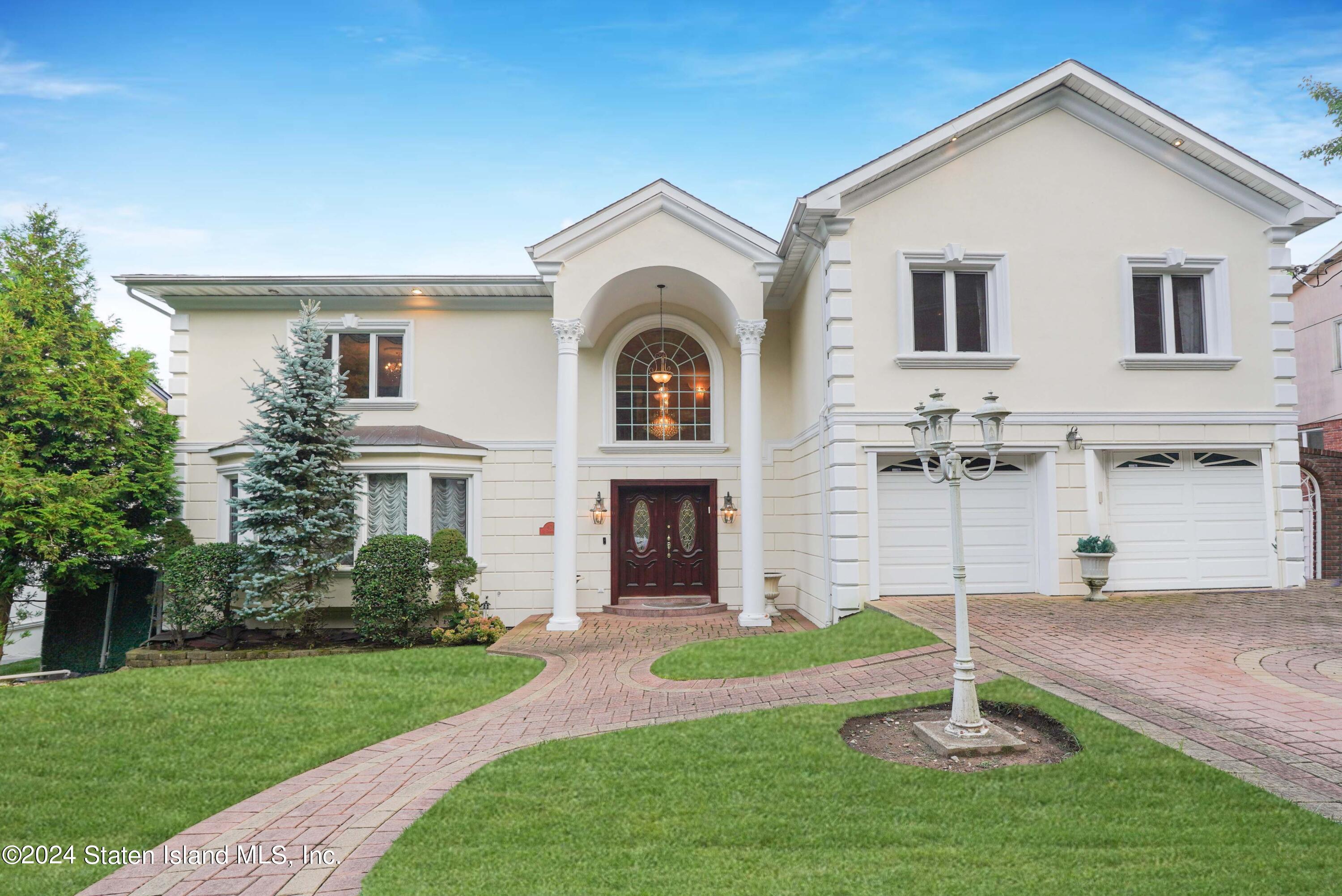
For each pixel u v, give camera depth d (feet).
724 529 46.57
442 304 46.06
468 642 37.42
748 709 21.85
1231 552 37.73
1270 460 37.91
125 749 21.12
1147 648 25.07
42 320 38.58
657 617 43.60
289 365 37.55
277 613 36.19
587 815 14.94
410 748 20.71
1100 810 13.79
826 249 37.29
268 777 19.03
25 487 35.22
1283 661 23.03
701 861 12.85
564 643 35.55
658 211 40.70
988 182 37.70
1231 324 38.06
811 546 41.68
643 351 48.52
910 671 24.02
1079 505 36.81
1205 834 12.57
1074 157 38.11
